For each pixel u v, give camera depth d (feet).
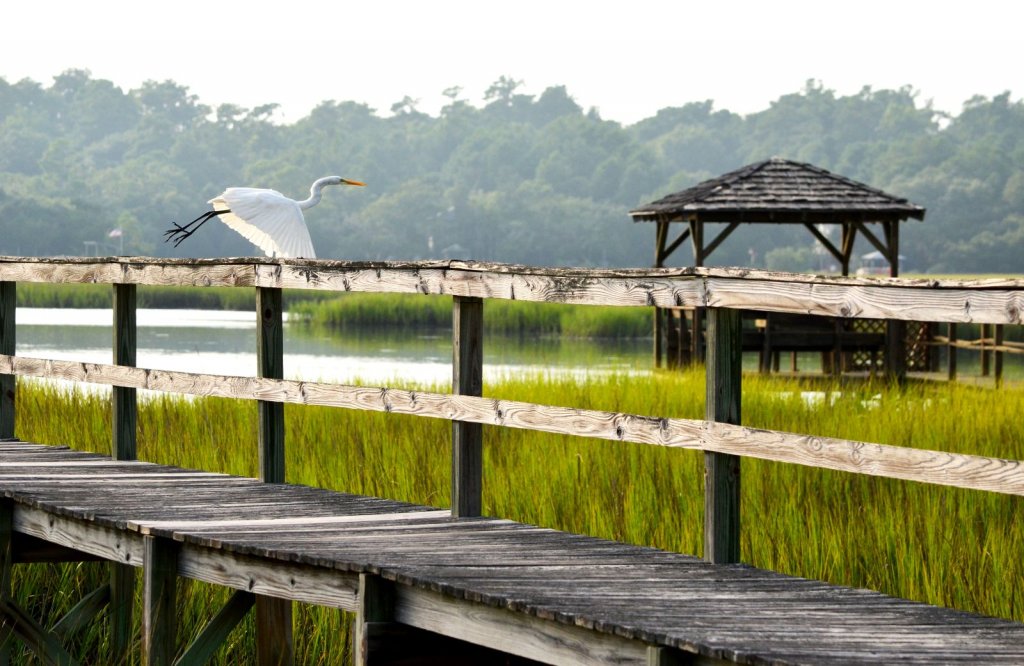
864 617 27.27
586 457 57.11
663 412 82.33
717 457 31.76
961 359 194.90
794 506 47.55
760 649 24.45
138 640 44.34
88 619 45.03
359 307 294.46
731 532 32.04
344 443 64.18
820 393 106.63
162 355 171.73
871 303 28.37
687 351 133.28
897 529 44.62
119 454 48.29
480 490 37.70
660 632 25.20
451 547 33.27
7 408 54.49
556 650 27.27
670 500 49.78
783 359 197.88
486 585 28.99
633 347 223.51
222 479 43.96
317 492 41.55
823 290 29.30
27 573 48.55
